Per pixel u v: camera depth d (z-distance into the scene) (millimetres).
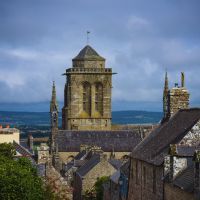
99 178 147375
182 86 78000
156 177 65250
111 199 110000
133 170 78625
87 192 149000
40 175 108625
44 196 90812
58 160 189125
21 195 76938
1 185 76500
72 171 177875
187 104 77188
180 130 66938
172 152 58969
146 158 70188
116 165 161125
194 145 61500
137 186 75750
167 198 60594
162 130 75062
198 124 62531
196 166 51812
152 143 74250
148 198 69188
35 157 136625
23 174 79000
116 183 102938
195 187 51875
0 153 98812
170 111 77062
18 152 128625
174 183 57875
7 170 78688
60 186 112625
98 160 152875
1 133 134875
